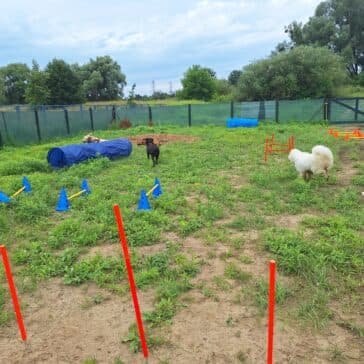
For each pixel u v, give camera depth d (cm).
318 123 2498
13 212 764
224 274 485
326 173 922
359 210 709
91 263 522
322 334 367
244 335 370
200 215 704
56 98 5775
